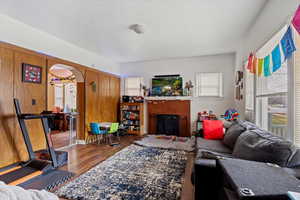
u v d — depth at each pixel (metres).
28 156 2.98
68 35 3.50
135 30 3.10
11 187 0.80
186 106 5.36
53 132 5.98
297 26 1.33
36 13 2.60
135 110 5.69
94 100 4.81
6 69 2.67
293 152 1.41
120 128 5.29
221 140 3.13
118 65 6.18
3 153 2.62
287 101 1.76
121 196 1.97
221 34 3.42
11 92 2.75
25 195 0.77
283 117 1.94
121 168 2.79
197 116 5.26
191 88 5.35
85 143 4.44
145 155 3.46
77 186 2.19
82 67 4.37
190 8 2.44
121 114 5.86
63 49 3.81
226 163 1.27
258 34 2.65
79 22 2.92
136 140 4.77
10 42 2.73
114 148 4.00
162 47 4.34
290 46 1.48
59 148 3.97
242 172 1.10
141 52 4.81
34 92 3.13
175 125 5.47
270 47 2.27
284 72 1.92
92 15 2.67
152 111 5.74
